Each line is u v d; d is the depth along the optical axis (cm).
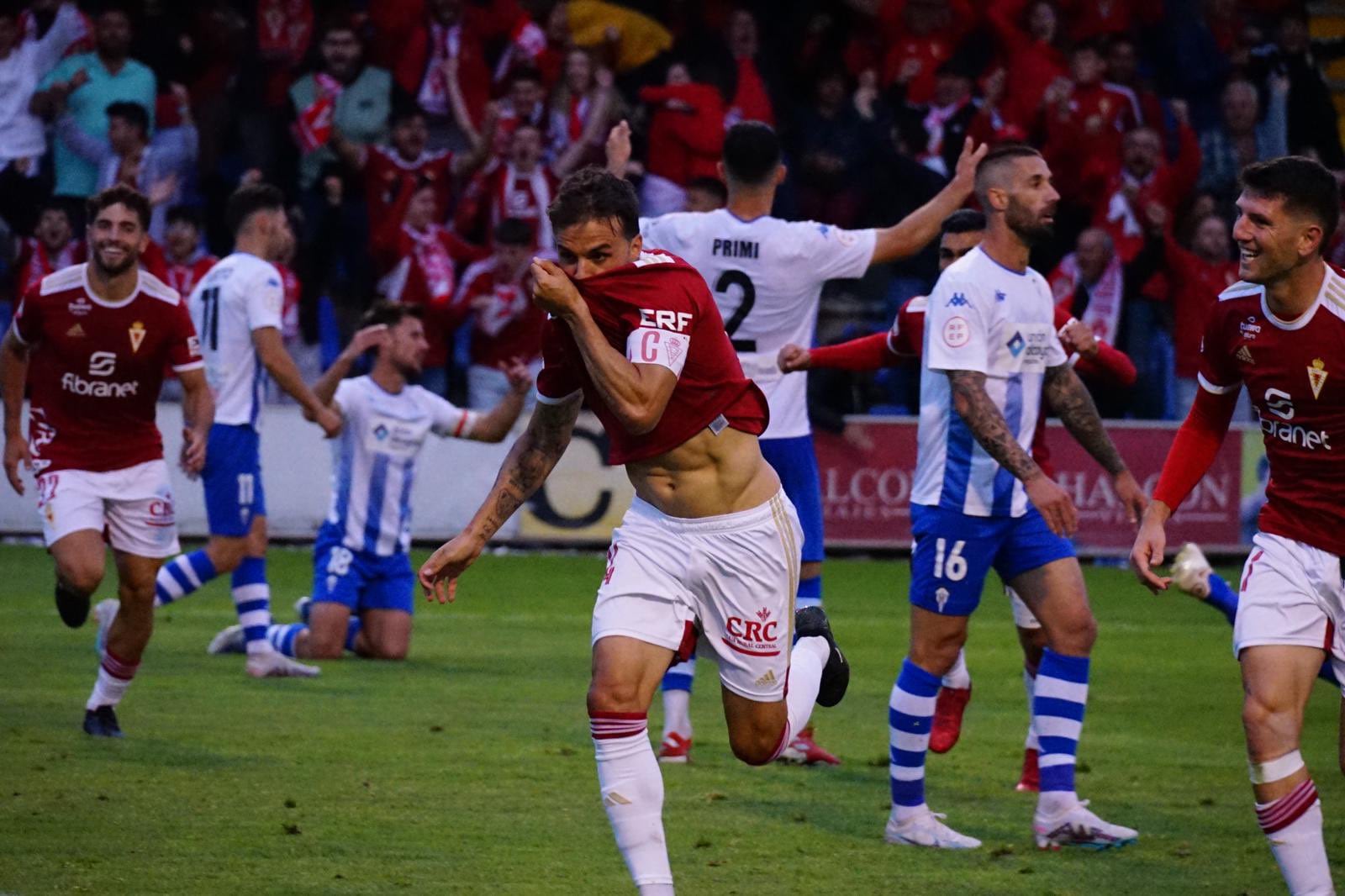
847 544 4838
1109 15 5597
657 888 1374
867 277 4969
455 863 1683
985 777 2250
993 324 1850
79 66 4834
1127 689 3016
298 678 2902
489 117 4925
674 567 1447
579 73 5106
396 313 3133
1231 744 2502
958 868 1733
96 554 2233
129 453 2270
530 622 3678
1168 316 5056
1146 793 2141
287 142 4972
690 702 2841
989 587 4622
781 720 1525
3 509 4647
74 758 2147
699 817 1953
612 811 1391
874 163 5050
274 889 1559
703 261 2294
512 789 2041
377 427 3130
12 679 2766
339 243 4809
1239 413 5066
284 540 4722
